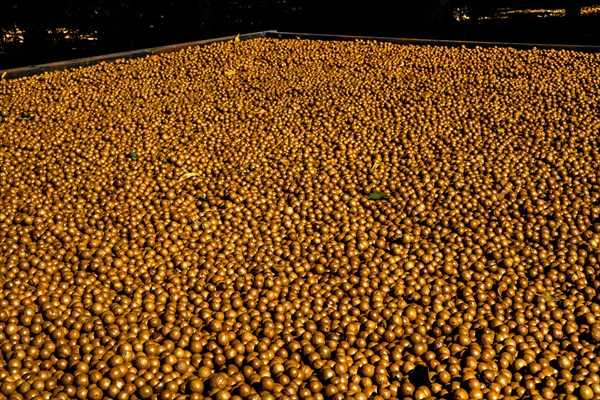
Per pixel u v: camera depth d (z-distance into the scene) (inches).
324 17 768.9
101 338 170.6
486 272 200.4
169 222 232.7
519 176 256.2
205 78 397.1
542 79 358.6
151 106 353.4
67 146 303.3
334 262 203.6
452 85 360.8
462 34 576.1
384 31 647.1
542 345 169.5
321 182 259.0
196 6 626.8
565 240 215.8
